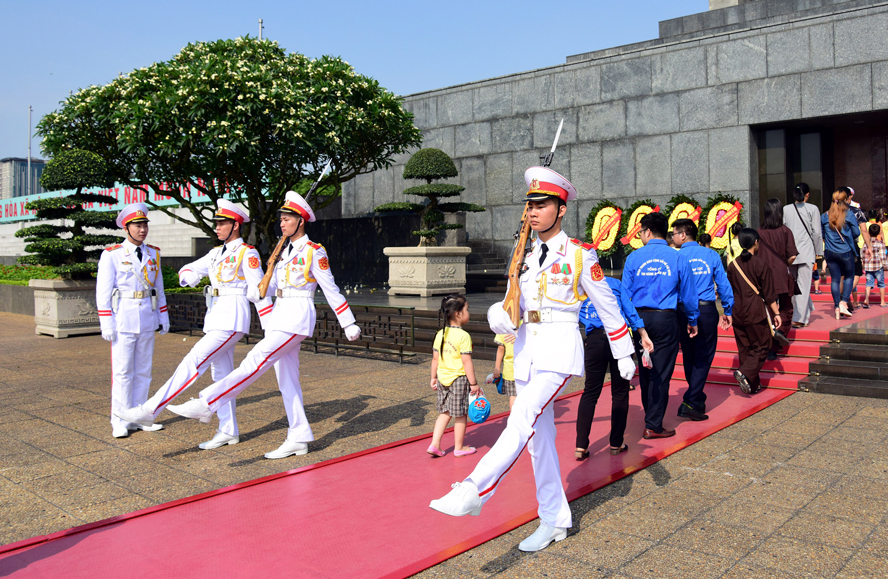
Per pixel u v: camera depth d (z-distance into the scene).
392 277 15.71
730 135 15.30
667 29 18.81
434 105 20.05
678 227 6.72
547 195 3.90
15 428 6.63
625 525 4.06
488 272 16.98
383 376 9.15
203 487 4.93
